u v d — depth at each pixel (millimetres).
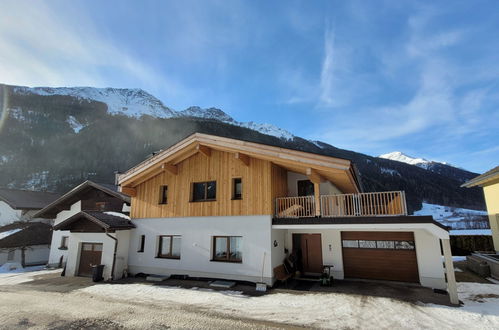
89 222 13500
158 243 12961
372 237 11555
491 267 11664
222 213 11578
